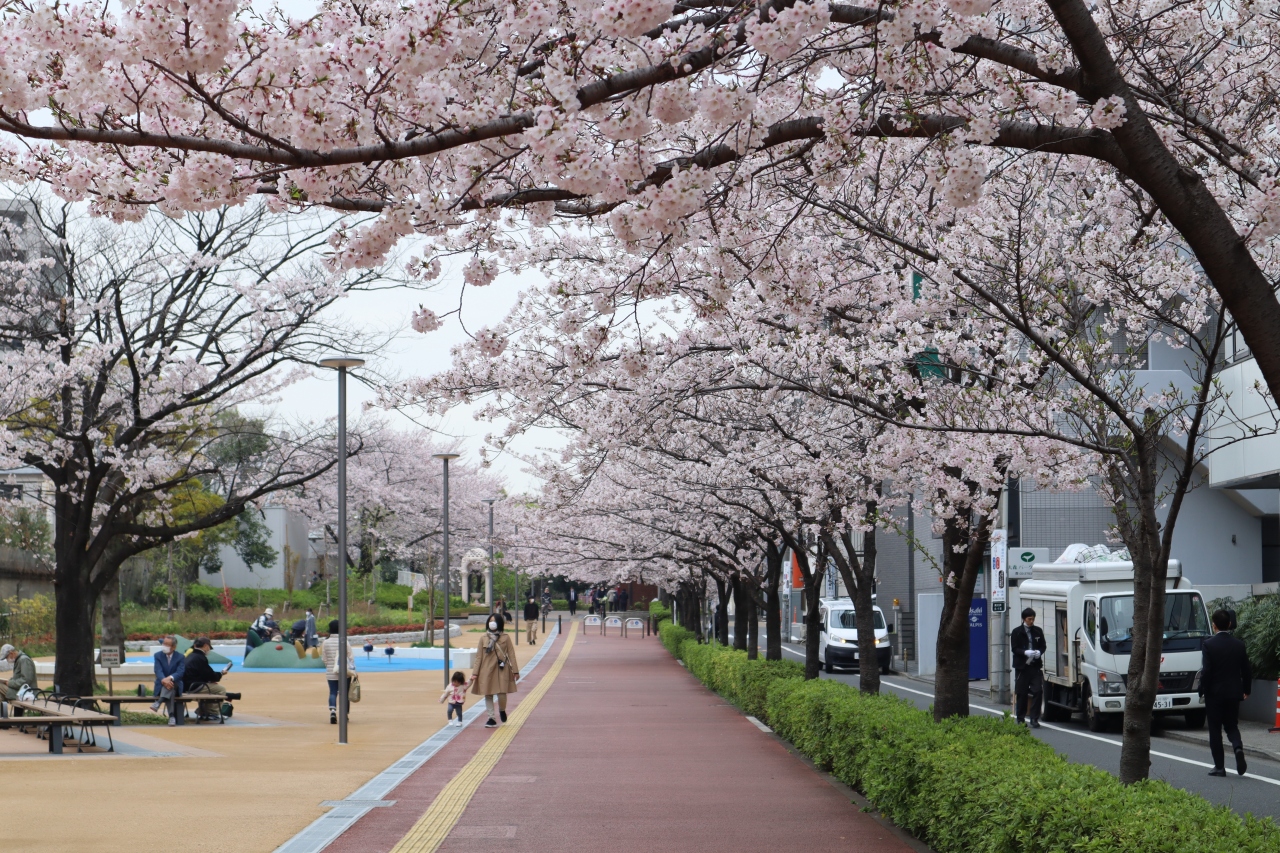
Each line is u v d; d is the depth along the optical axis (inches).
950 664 439.8
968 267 351.9
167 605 2191.2
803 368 417.4
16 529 1489.9
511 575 3240.7
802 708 570.9
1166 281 370.6
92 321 770.2
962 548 441.7
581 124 202.5
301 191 194.2
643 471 698.2
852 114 211.2
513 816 411.5
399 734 718.5
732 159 213.0
